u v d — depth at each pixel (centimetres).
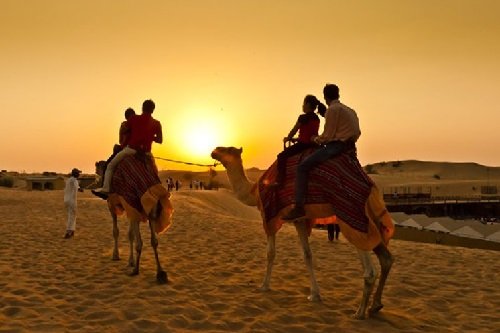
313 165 690
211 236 1567
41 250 1215
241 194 853
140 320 646
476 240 3203
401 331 624
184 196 3981
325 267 1023
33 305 717
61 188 6962
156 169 916
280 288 835
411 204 9981
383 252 675
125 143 938
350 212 651
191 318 671
